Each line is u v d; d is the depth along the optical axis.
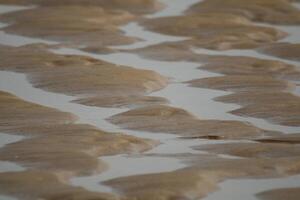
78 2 47.59
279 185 25.53
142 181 25.33
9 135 29.23
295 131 30.39
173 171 26.20
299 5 48.03
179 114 31.48
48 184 25.05
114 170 26.53
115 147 28.31
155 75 35.72
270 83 34.97
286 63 38.06
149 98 33.31
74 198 24.16
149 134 29.84
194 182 25.23
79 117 31.25
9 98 32.22
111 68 36.12
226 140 29.42
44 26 43.09
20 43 40.78
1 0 48.09
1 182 25.08
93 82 34.47
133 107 32.44
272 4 47.12
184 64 37.94
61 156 27.17
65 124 30.20
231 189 25.20
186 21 44.09
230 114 31.88
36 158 27.02
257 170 26.45
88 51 39.72
